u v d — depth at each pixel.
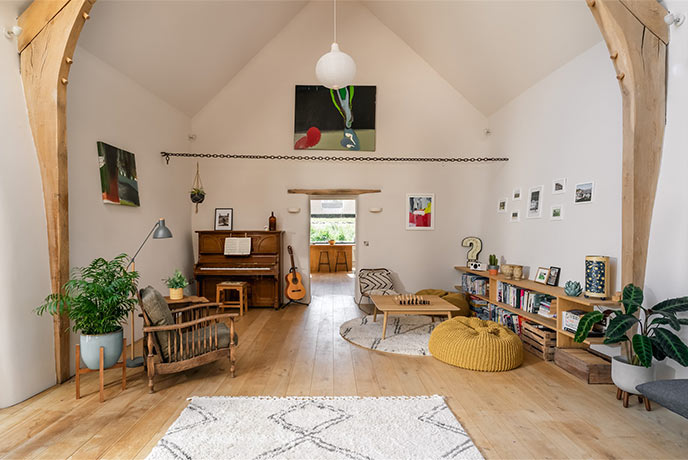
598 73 4.00
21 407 2.98
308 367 3.88
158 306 3.32
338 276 10.91
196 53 5.46
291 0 6.31
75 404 3.04
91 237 3.99
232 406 2.98
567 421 2.81
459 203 7.07
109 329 3.24
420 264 7.11
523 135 5.57
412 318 5.86
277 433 2.58
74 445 2.46
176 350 3.36
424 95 7.02
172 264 6.06
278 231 6.63
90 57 4.03
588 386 3.45
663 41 3.15
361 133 7.03
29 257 3.16
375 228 7.09
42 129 3.24
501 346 3.80
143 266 5.14
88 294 3.16
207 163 6.96
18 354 3.05
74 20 3.14
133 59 4.61
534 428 2.71
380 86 7.02
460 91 6.94
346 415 2.84
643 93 3.10
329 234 13.30
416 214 7.08
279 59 6.96
